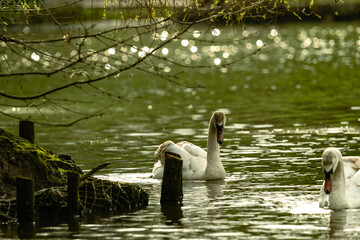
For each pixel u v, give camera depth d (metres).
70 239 12.12
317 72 50.84
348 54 64.69
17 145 15.84
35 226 13.21
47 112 33.16
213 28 12.96
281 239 11.74
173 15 12.53
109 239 12.03
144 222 13.26
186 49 74.81
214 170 17.73
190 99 37.62
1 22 14.26
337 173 14.06
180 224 12.98
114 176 18.14
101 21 14.42
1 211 13.84
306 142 22.27
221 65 13.29
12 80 48.50
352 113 29.25
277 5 13.46
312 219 13.13
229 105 34.41
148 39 69.81
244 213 13.73
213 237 11.96
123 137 24.88
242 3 13.04
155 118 30.31
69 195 14.11
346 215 13.44
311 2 13.66
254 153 20.75
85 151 22.02
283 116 29.31
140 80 48.81
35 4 14.22
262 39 80.75
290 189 15.88
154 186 17.03
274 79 47.38
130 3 12.88
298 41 79.56
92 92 42.06
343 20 95.88
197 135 25.09
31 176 15.45
